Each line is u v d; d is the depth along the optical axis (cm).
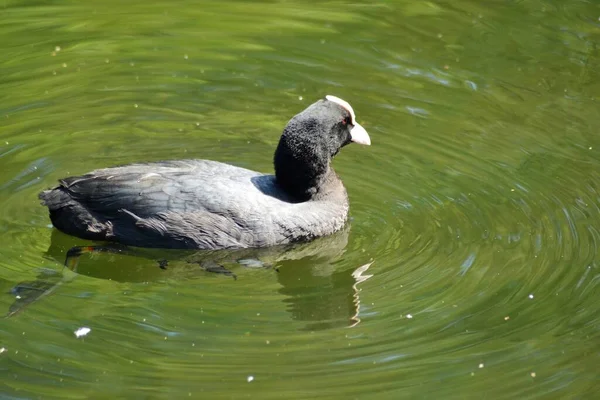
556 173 1410
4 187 1325
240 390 960
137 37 1808
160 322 1077
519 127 1535
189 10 1923
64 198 1205
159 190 1201
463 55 1752
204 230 1195
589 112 1576
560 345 1044
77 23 1858
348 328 1076
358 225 1308
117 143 1468
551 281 1164
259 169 1412
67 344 1027
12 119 1518
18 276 1160
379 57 1747
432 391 967
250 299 1140
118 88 1636
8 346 1018
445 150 1478
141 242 1205
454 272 1186
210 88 1647
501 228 1284
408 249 1245
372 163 1452
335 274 1198
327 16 1902
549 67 1706
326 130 1274
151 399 941
